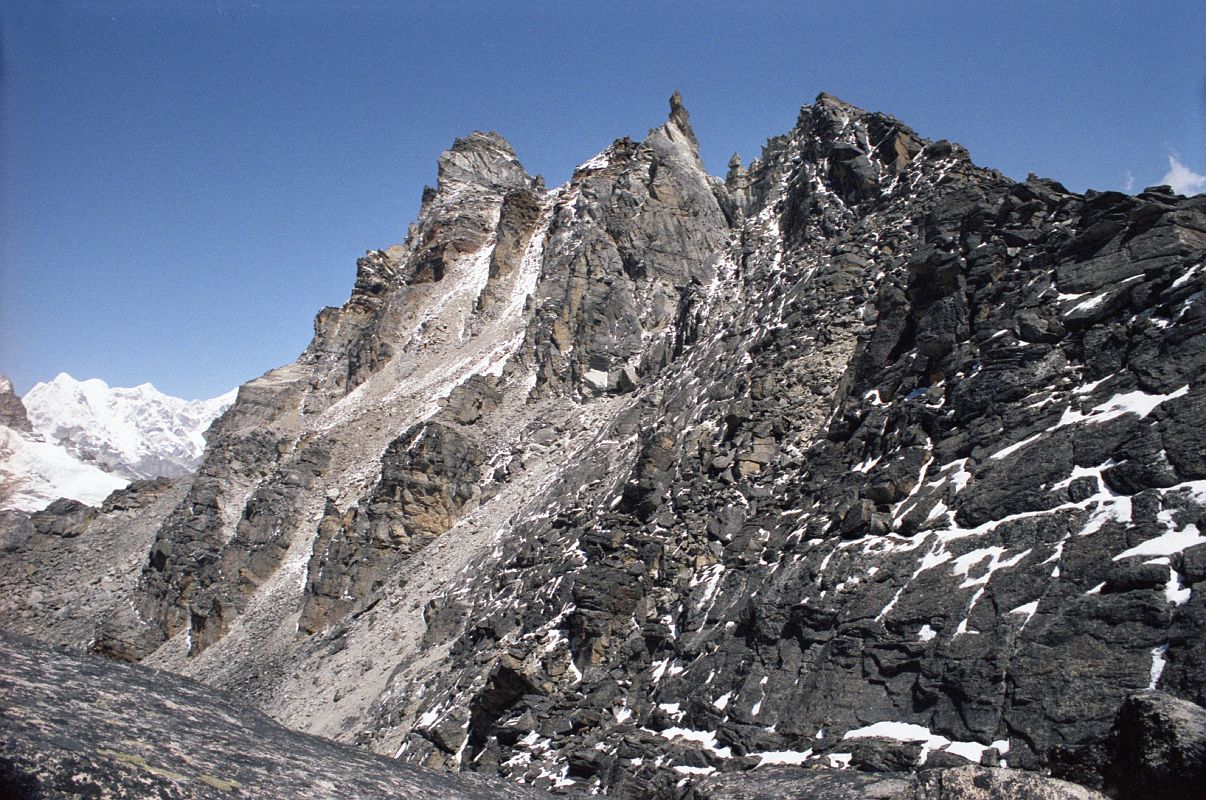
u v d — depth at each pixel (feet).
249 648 197.67
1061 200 95.20
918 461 79.51
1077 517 62.03
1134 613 53.57
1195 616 50.85
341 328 347.77
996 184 127.03
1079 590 57.52
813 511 89.04
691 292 202.80
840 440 95.76
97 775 31.99
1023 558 62.75
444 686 119.24
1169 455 59.98
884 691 63.93
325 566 195.83
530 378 235.61
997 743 54.49
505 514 182.80
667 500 113.70
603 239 248.93
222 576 227.20
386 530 193.57
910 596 67.41
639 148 274.36
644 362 212.02
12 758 30.94
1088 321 75.51
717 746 71.72
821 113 195.11
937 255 96.94
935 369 89.51
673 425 138.10
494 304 287.69
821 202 168.66
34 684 38.32
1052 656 55.57
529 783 84.53
